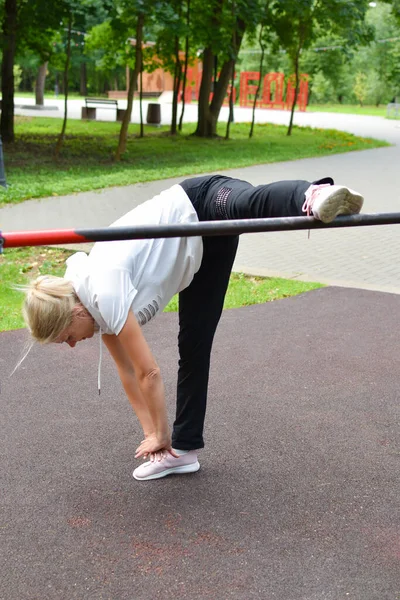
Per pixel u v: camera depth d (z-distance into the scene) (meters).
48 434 3.85
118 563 2.80
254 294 6.43
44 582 2.69
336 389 4.48
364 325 5.68
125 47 21.45
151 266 2.80
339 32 22.25
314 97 60.59
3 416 4.04
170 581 2.70
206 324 3.17
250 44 23.47
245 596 2.61
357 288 6.66
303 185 2.57
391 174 14.41
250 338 5.35
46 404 4.21
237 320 5.75
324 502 3.25
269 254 7.98
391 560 2.84
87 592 2.64
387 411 4.20
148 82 51.69
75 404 4.22
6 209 10.23
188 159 15.82
